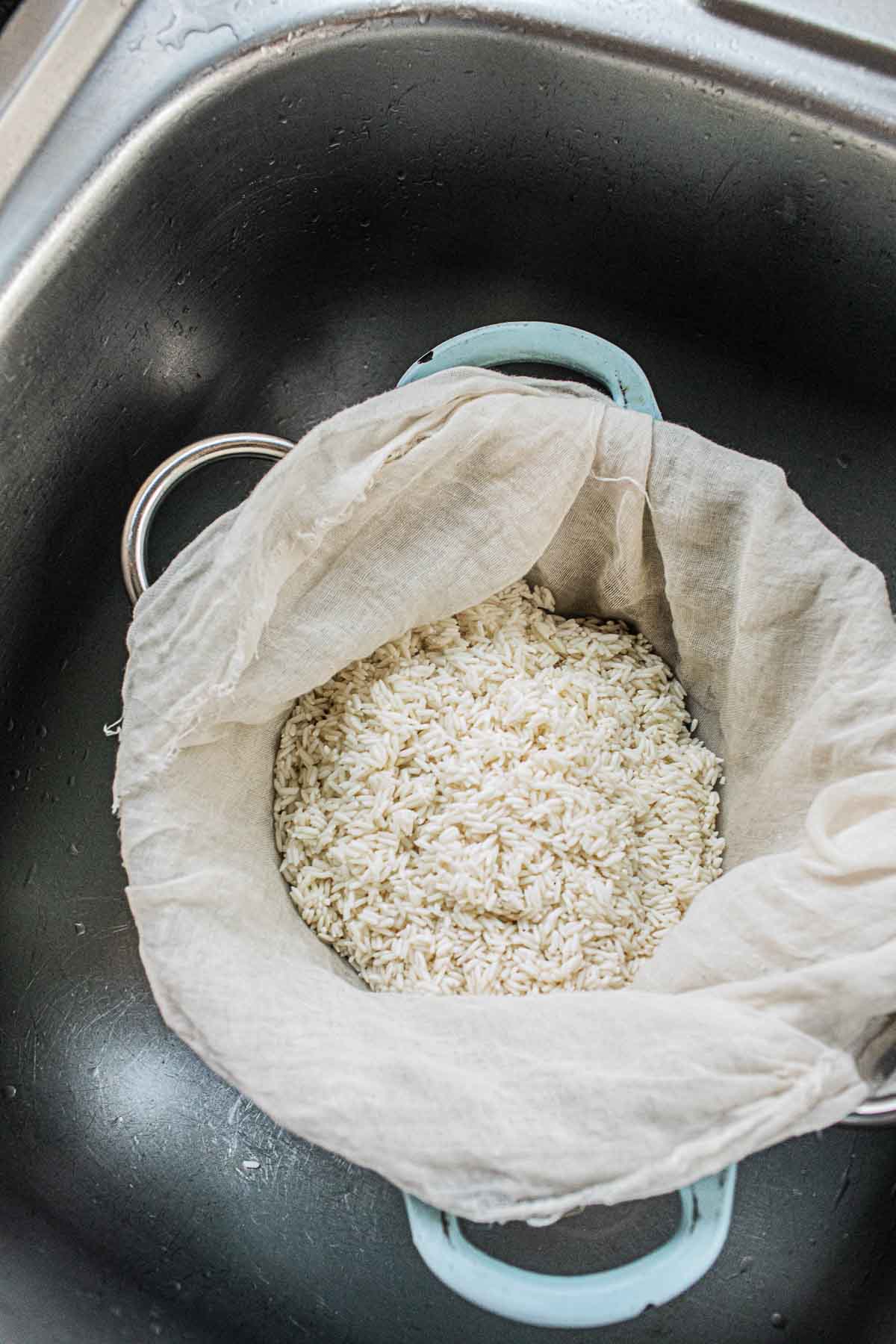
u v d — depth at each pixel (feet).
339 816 1.41
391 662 1.47
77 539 1.60
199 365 1.69
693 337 1.72
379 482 1.39
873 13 1.50
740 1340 1.48
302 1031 1.25
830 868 1.25
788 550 1.37
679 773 1.46
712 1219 1.23
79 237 1.48
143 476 1.66
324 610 1.41
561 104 1.58
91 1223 1.45
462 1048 1.25
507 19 1.52
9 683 1.56
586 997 1.27
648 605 1.52
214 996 1.26
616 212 1.66
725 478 1.39
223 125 1.55
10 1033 1.51
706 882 1.43
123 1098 1.54
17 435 1.50
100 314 1.54
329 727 1.46
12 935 1.54
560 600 1.56
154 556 1.70
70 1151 1.49
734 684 1.44
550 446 1.40
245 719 1.38
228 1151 1.54
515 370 1.74
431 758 1.42
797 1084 1.20
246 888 1.34
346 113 1.60
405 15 1.52
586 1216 1.51
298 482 1.35
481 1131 1.20
